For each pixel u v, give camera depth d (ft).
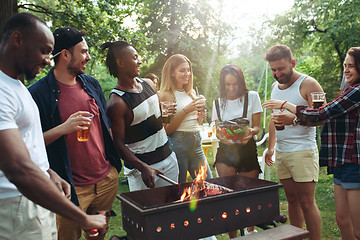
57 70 6.93
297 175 8.73
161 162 8.08
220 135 8.79
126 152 7.43
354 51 7.21
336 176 7.73
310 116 7.29
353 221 7.25
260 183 6.40
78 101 7.05
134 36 34.17
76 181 6.93
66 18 30.04
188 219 5.17
